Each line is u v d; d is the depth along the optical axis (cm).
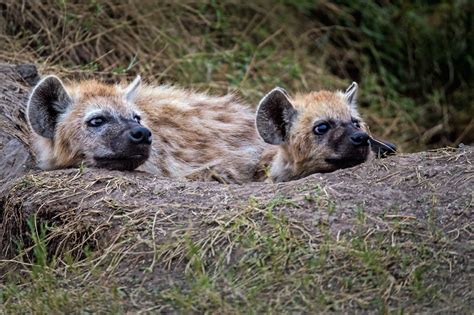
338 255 1023
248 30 2103
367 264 1003
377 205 1105
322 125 1350
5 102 1491
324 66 2117
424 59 2206
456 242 1038
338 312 959
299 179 1270
